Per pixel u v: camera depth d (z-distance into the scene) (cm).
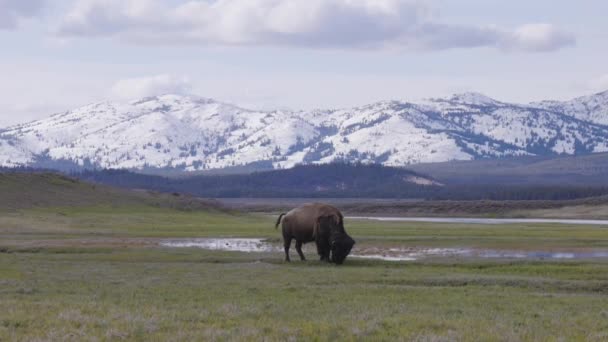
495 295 5009
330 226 7606
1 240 10606
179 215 18288
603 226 16962
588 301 4744
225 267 7094
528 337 3256
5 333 3231
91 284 5519
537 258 8050
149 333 3275
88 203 17900
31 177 18762
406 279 5941
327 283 5747
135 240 10981
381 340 3156
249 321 3616
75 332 3262
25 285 5388
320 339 3150
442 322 3597
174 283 5631
